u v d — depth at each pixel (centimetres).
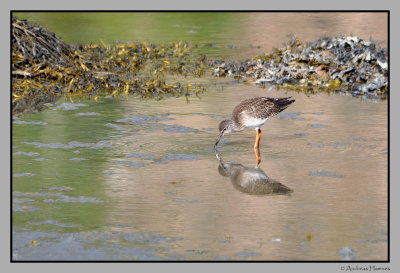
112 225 1139
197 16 3606
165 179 1390
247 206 1244
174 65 2598
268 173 1442
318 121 1872
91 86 2192
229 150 1622
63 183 1342
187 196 1291
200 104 2047
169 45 2909
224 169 1468
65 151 1559
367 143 1659
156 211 1208
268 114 1664
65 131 1717
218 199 1280
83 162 1482
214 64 2620
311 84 2359
